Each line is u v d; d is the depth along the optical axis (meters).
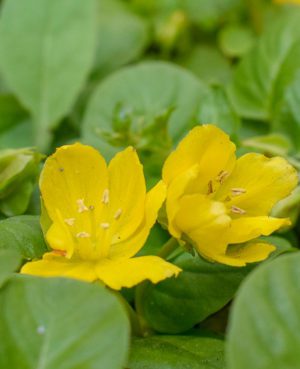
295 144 0.29
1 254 0.23
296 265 0.22
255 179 0.24
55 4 0.31
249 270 0.25
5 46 0.31
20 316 0.22
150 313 0.25
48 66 0.31
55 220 0.24
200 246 0.24
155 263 0.23
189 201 0.23
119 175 0.24
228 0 0.34
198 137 0.23
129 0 0.35
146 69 0.31
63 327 0.22
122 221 0.24
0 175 0.26
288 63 0.30
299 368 0.21
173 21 0.34
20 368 0.22
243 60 0.31
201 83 0.31
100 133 0.28
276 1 0.33
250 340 0.21
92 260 0.24
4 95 0.32
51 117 0.31
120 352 0.22
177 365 0.24
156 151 0.28
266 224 0.24
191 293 0.25
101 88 0.31
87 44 0.31
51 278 0.23
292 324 0.21
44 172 0.24
